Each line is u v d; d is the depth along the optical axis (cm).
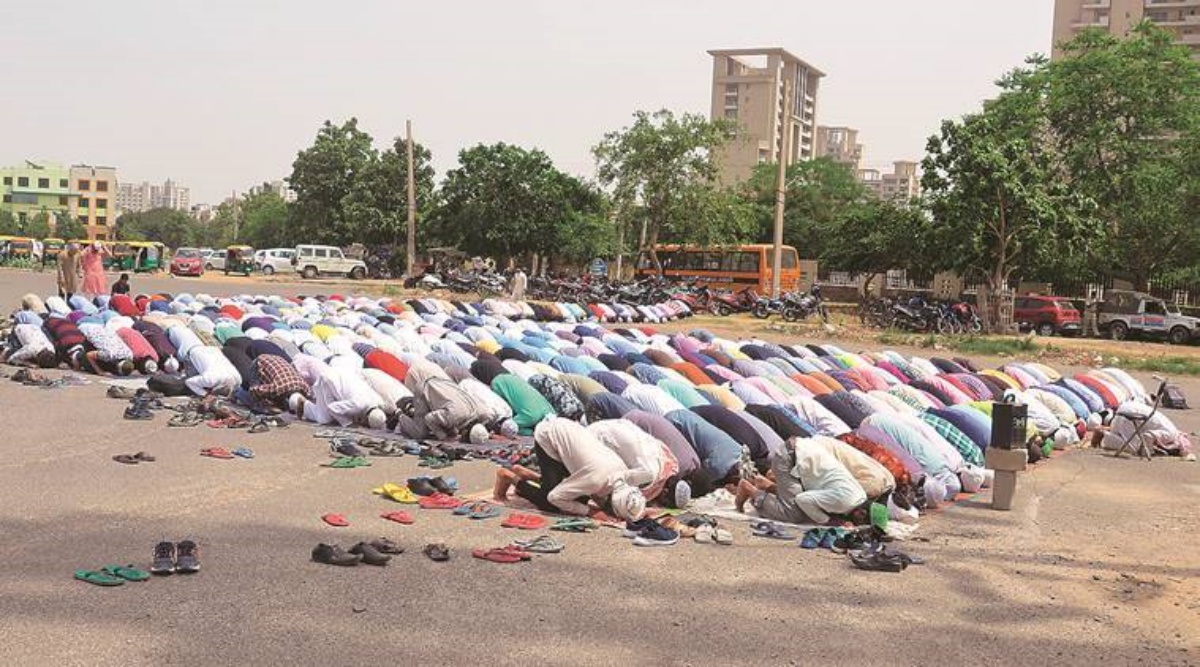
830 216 6838
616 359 1471
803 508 852
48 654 513
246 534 743
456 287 4591
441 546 717
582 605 631
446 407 1101
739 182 7119
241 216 11650
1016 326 3628
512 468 892
